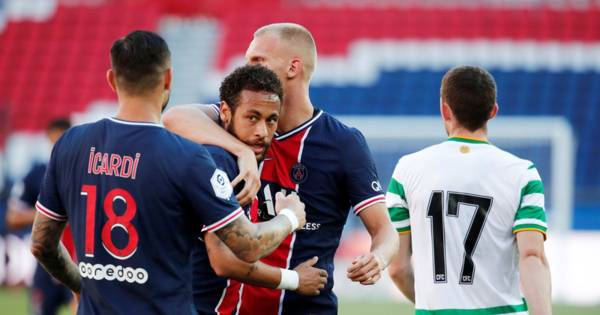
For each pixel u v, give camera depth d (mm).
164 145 11391
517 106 66188
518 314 14125
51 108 69750
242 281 12789
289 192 14305
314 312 14430
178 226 11422
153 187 11250
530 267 13570
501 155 14461
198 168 11336
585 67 67938
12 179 54781
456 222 14297
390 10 74062
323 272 13906
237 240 11523
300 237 14367
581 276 45719
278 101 13047
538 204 13961
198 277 13586
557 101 66125
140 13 77062
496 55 69000
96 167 11531
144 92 11570
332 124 14594
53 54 73875
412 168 14930
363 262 13250
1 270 47562
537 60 68438
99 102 70250
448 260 14273
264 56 14344
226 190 11547
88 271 11555
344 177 14461
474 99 14461
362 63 69438
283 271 13234
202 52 74062
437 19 72438
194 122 13461
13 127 67625
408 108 66688
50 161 12109
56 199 12070
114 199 11352
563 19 71875
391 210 15242
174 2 79188
